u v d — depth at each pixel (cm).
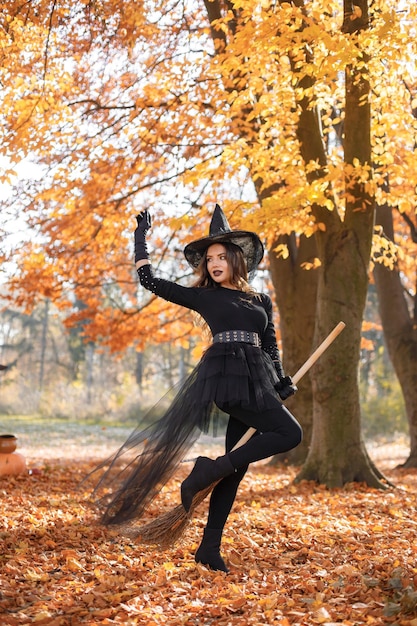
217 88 950
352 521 640
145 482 423
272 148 905
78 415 3206
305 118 882
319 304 932
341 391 916
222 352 420
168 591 387
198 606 356
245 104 946
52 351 5100
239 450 408
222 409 424
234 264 448
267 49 737
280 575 427
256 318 434
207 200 1315
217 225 473
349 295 913
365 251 923
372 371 3794
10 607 358
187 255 462
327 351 920
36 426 2714
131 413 3172
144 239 453
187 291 441
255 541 536
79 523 572
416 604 337
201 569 420
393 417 2489
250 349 423
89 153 1180
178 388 452
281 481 994
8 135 921
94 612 348
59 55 912
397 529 594
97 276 1479
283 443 409
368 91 815
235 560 462
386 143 902
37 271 1342
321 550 500
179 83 1058
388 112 867
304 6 785
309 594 382
